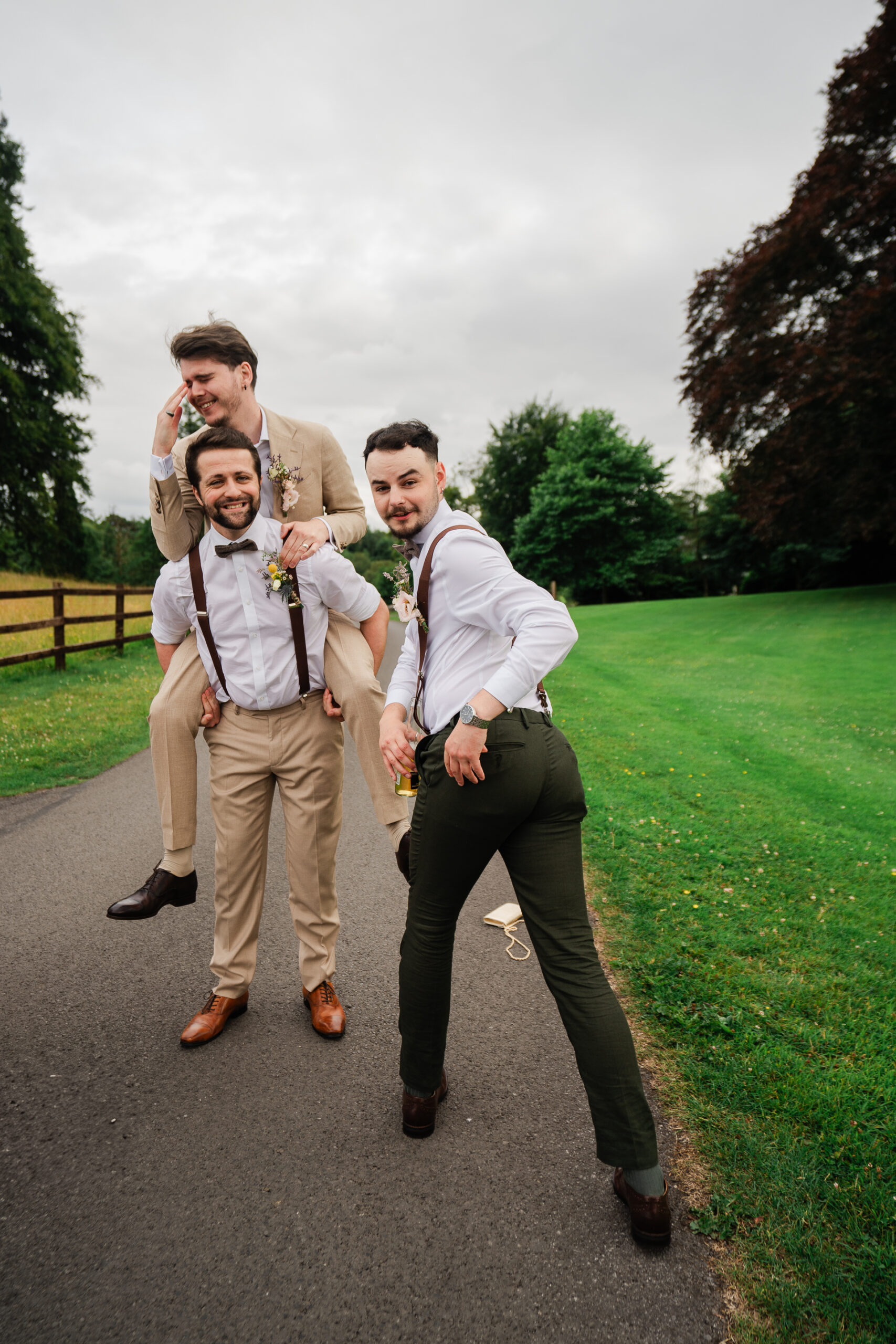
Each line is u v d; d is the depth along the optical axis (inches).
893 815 193.9
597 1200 69.6
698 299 872.9
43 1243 63.8
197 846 168.7
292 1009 102.3
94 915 129.5
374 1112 81.4
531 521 1641.2
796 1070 86.7
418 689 72.9
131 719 289.3
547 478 1670.8
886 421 693.9
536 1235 65.3
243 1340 55.4
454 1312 57.9
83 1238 64.4
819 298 793.6
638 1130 63.6
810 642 565.9
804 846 167.2
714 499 1935.3
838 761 250.5
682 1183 70.6
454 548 67.0
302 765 90.1
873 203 684.1
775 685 402.6
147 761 237.9
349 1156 74.7
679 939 120.4
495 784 63.5
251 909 95.4
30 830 172.2
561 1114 81.7
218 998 95.9
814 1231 64.8
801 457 771.4
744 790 213.6
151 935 122.5
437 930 71.6
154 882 91.0
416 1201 69.0
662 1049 91.1
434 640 69.9
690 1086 84.0
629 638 658.2
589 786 212.5
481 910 137.4
